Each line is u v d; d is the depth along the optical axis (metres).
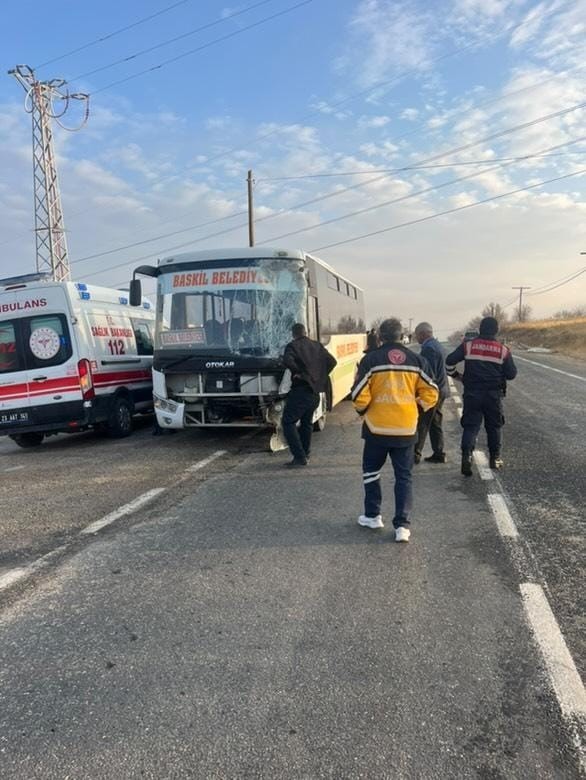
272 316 9.01
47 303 10.23
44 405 10.26
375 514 5.36
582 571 4.36
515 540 5.00
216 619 3.76
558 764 2.47
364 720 2.76
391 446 5.10
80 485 7.58
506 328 78.12
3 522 6.10
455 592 4.05
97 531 5.61
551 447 8.72
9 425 10.30
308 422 8.20
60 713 2.88
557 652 3.28
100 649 3.46
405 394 5.08
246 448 9.50
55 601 4.12
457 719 2.75
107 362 10.98
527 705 2.84
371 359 5.14
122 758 2.56
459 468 7.64
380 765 2.47
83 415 10.25
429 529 5.34
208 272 9.24
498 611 3.76
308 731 2.69
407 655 3.29
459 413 12.85
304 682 3.06
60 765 2.53
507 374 7.18
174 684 3.09
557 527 5.32
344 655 3.30
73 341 10.20
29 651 3.47
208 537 5.29
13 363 10.34
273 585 4.23
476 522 5.49
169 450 9.67
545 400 14.13
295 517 5.77
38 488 7.60
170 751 2.59
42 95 28.03
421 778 2.40
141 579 4.43
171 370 9.15
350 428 11.32
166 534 5.42
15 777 2.46
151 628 3.68
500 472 7.37
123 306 12.26
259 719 2.79
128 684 3.10
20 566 4.80
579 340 46.59
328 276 11.21
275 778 2.42
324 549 4.90
